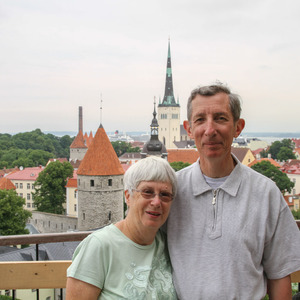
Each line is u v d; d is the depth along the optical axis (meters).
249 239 2.92
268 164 60.25
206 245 3.00
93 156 43.56
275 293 3.07
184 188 3.22
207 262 2.96
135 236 2.99
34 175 76.19
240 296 2.88
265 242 3.03
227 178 3.07
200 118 3.07
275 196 3.07
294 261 3.01
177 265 3.04
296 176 75.44
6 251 28.64
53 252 26.97
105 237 2.93
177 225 3.15
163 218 2.96
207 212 3.07
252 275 2.92
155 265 3.02
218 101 3.01
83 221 44.12
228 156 3.12
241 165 3.18
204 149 3.06
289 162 90.12
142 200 2.89
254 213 2.99
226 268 2.90
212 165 3.09
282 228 3.02
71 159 116.25
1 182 68.19
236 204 3.02
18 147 139.75
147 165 2.92
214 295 2.86
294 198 59.38
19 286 3.81
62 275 3.83
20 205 41.09
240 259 2.90
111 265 2.87
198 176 3.17
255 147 182.12
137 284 2.86
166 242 3.25
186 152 82.81
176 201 3.21
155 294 2.89
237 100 3.07
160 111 147.00
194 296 2.92
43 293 22.14
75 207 61.16
